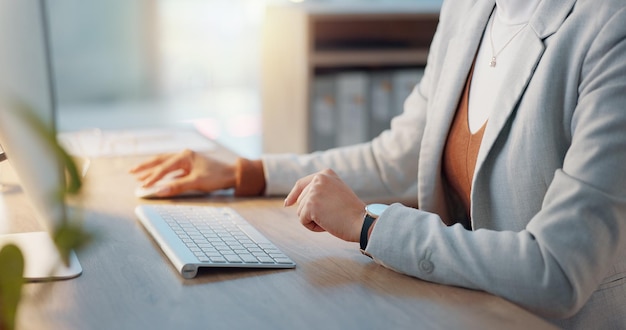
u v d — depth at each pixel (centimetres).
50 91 111
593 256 100
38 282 108
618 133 101
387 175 161
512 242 104
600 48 108
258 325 94
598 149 102
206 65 490
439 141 144
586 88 109
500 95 123
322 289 105
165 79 491
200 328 93
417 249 108
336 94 327
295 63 319
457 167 142
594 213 100
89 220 139
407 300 101
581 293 101
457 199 151
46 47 111
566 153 115
